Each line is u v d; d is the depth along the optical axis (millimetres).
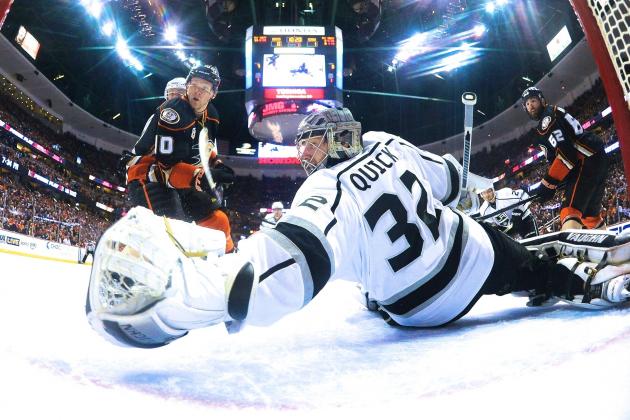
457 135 30453
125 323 1132
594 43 1688
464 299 1750
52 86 24859
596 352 1022
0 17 1448
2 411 775
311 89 20734
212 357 1314
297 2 23266
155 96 29203
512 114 26891
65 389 919
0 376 950
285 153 32406
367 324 1963
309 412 868
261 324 1306
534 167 25047
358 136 1694
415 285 1687
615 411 745
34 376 974
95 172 28969
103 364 1166
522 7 21422
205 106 3590
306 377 1097
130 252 1135
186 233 1199
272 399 938
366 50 26781
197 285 1173
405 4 23766
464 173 2010
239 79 29031
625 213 11586
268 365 1216
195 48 26047
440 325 1800
